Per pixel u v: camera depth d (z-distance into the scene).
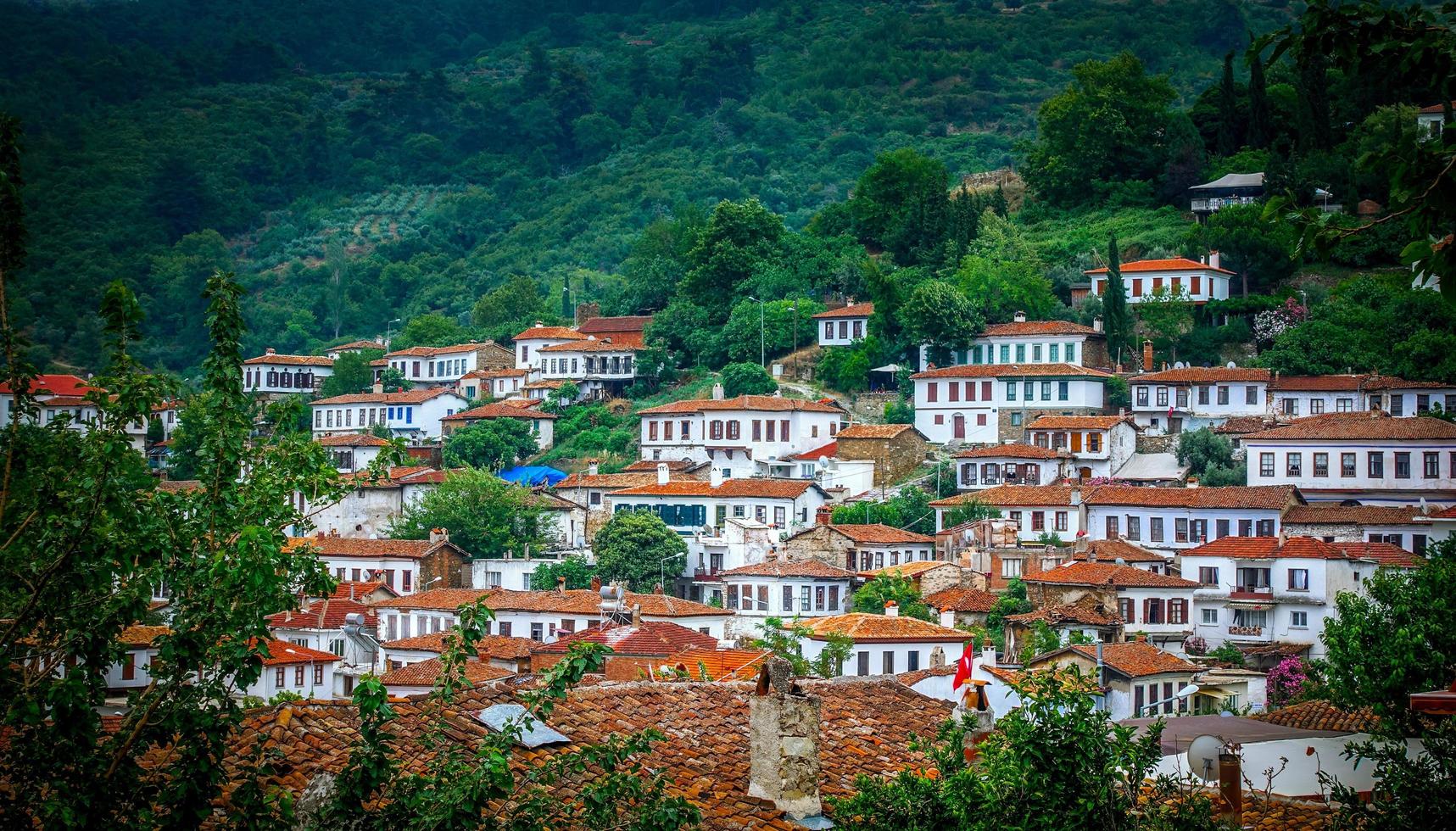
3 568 32.34
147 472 36.41
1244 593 140.75
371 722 33.12
